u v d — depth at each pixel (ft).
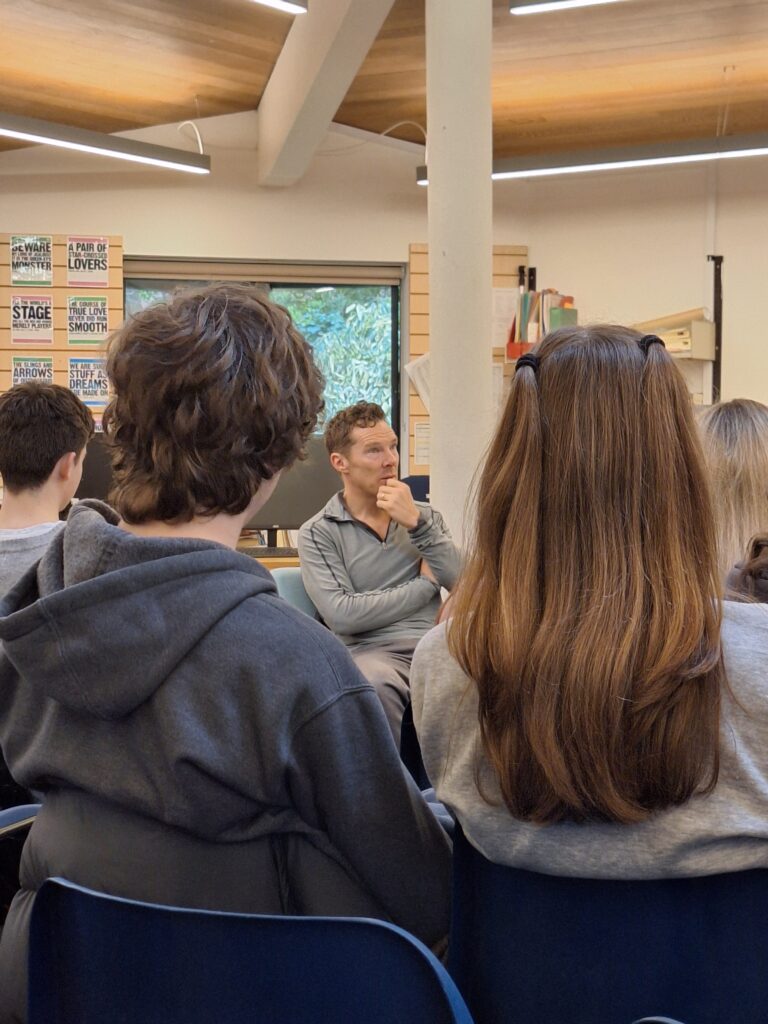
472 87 13.25
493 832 3.25
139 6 16.76
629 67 18.71
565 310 21.48
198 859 3.32
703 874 3.03
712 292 22.57
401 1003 2.73
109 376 3.58
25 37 17.80
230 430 3.43
